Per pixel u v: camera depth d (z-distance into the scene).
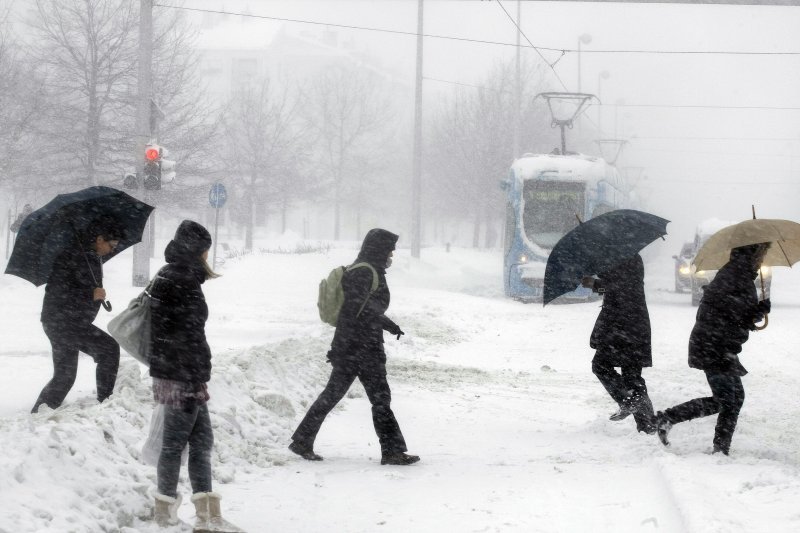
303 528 10.04
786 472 12.05
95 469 9.70
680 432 15.69
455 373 25.30
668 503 10.55
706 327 14.12
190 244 9.73
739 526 9.07
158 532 9.31
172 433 9.59
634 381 16.06
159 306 9.66
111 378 14.81
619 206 57.88
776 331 36.41
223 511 10.61
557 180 51.31
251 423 14.68
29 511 8.14
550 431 17.03
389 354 28.55
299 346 23.61
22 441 9.30
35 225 14.40
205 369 9.69
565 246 15.73
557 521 10.13
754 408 19.91
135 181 41.62
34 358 23.73
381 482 12.37
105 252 15.01
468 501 11.23
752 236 14.02
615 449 14.83
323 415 13.92
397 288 53.16
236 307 42.47
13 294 42.34
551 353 31.03
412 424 17.62
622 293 16.05
